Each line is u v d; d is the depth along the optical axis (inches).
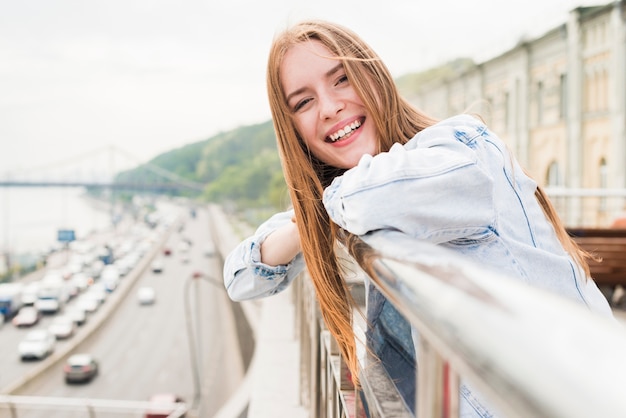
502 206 39.8
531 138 876.0
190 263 3462.1
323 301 49.6
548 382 9.0
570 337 9.7
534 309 11.4
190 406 1195.3
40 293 2496.3
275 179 3988.7
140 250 3944.4
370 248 29.0
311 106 49.1
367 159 37.1
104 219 7593.5
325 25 48.5
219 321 2085.4
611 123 697.6
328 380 63.9
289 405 116.6
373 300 41.8
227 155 7175.2
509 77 932.6
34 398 1304.1
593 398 7.9
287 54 48.4
